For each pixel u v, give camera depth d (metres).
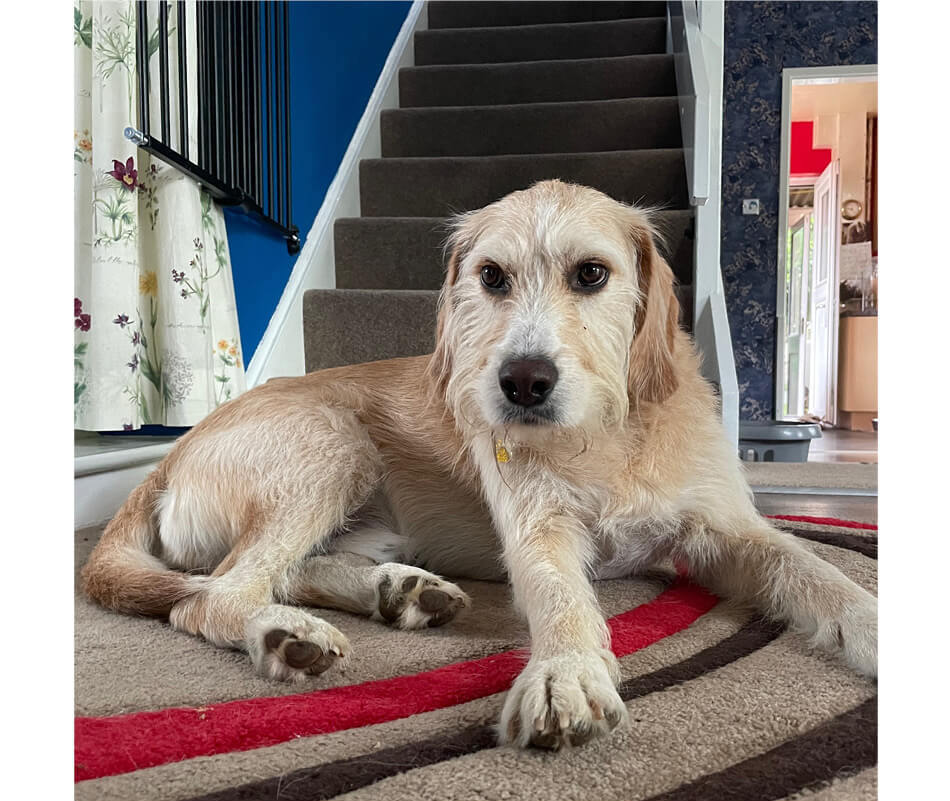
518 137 4.42
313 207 3.74
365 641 1.38
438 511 1.83
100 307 2.26
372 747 0.97
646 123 4.26
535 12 5.42
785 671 1.20
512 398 1.33
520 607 1.38
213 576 1.53
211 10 2.84
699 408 1.66
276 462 1.64
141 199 2.53
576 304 1.42
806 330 9.35
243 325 3.06
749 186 6.52
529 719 0.95
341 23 4.09
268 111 3.14
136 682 1.20
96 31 2.24
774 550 1.48
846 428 8.55
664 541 1.65
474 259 1.51
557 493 1.51
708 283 3.05
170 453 1.81
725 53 6.45
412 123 4.53
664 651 1.30
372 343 3.35
